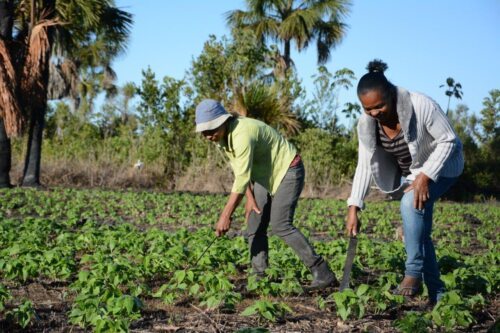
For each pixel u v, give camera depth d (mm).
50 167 20875
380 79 4258
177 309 5039
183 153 21953
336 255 7355
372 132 4582
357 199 4848
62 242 7629
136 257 6871
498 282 5738
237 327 4551
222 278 5121
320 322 4695
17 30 18641
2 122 16922
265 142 5312
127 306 4297
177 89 21578
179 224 11664
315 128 21844
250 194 5660
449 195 24406
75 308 4637
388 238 10641
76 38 18703
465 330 4527
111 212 12398
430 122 4340
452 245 9609
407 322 4156
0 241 7602
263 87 19734
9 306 5031
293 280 5508
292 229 5426
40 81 16438
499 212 17047
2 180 17078
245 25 27469
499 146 27828
